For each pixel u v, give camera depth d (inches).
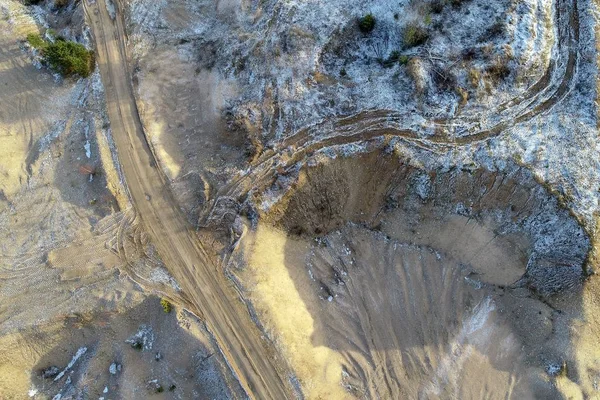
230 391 763.4
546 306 837.8
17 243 853.2
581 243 797.9
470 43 825.5
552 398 796.6
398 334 851.4
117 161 858.1
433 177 822.5
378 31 866.1
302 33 860.0
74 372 842.2
